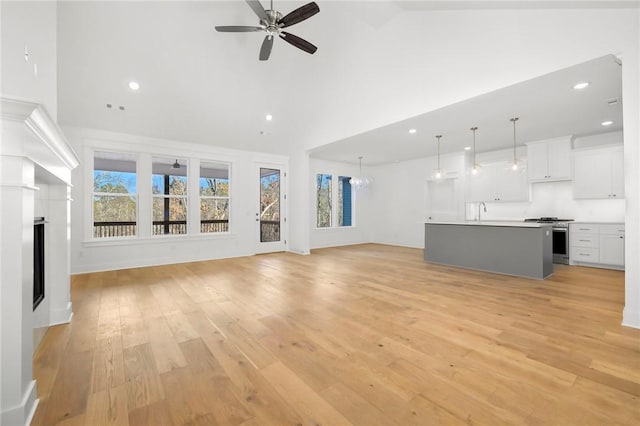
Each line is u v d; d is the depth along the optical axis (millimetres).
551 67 2795
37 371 1823
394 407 1482
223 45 4012
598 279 4168
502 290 3631
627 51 2375
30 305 1485
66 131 4562
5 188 1336
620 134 5004
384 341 2232
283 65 4590
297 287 3814
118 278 4328
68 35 3324
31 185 1497
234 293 3547
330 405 1502
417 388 1641
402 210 8242
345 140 5590
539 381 1695
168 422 1383
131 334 2377
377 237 8969
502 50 3117
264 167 6887
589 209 5379
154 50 3779
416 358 1975
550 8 2742
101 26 3359
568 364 1879
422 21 3656
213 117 5219
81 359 1976
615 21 2432
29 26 1751
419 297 3354
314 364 1907
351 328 2482
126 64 3842
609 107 3861
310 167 7789
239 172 6469
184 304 3135
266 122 5773
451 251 5270
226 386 1671
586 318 2670
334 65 4691
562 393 1583
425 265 5316
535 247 4250
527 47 2943
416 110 4023
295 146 6852
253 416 1425
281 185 7129
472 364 1892
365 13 3713
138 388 1650
